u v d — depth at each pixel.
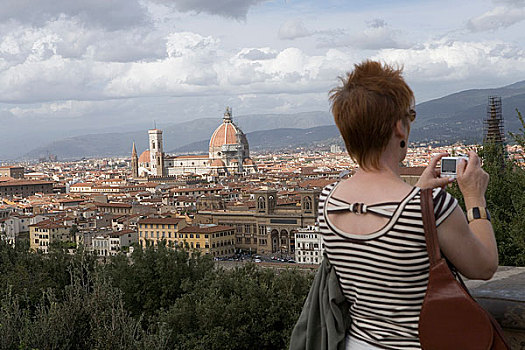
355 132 1.91
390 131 1.89
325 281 2.02
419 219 1.81
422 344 1.80
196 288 13.22
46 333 5.44
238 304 11.05
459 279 1.89
